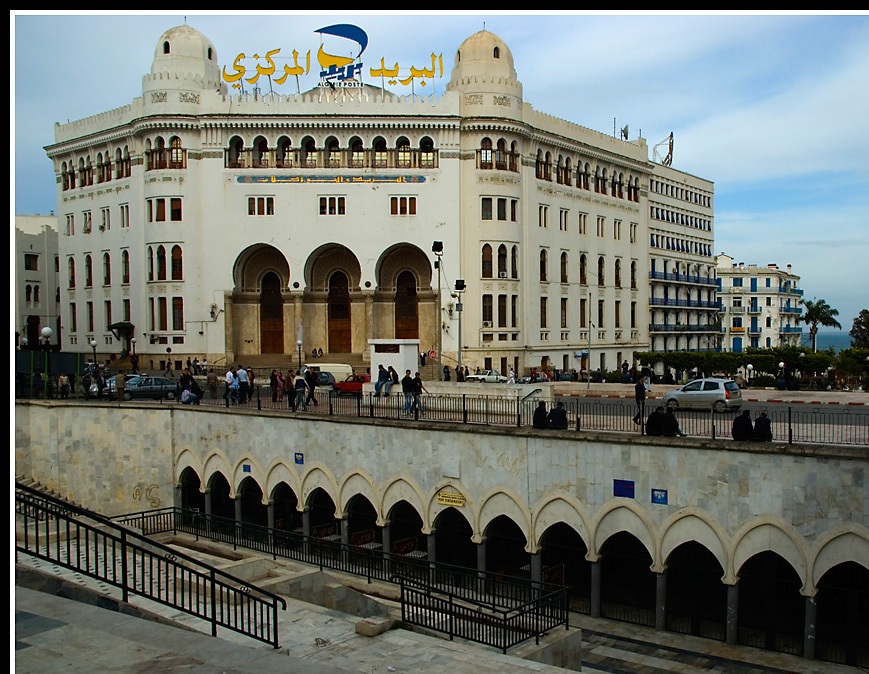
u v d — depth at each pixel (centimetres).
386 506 3394
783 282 12812
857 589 2386
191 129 6850
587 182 8131
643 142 8981
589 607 2870
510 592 2836
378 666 1784
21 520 3169
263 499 3872
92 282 7750
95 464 4334
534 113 7331
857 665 2327
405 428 3309
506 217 6988
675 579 2875
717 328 11200
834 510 2322
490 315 6938
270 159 6881
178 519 4000
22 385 4972
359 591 2816
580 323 7975
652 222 9588
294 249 6862
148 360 6969
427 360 6762
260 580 2578
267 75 6931
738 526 2488
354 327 7138
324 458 3619
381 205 6850
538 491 2928
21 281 8975
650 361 7788
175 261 6881
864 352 6606
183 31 7006
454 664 1794
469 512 3120
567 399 4478
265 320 7200
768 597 2473
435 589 2183
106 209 7562
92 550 2788
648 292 9206
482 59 6962
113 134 7338
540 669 1741
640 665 2328
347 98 6981
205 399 4750
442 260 6838
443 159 6850
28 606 1457
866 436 2664
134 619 1396
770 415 3403
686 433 2930
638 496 2688
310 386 4006
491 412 3362
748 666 2319
